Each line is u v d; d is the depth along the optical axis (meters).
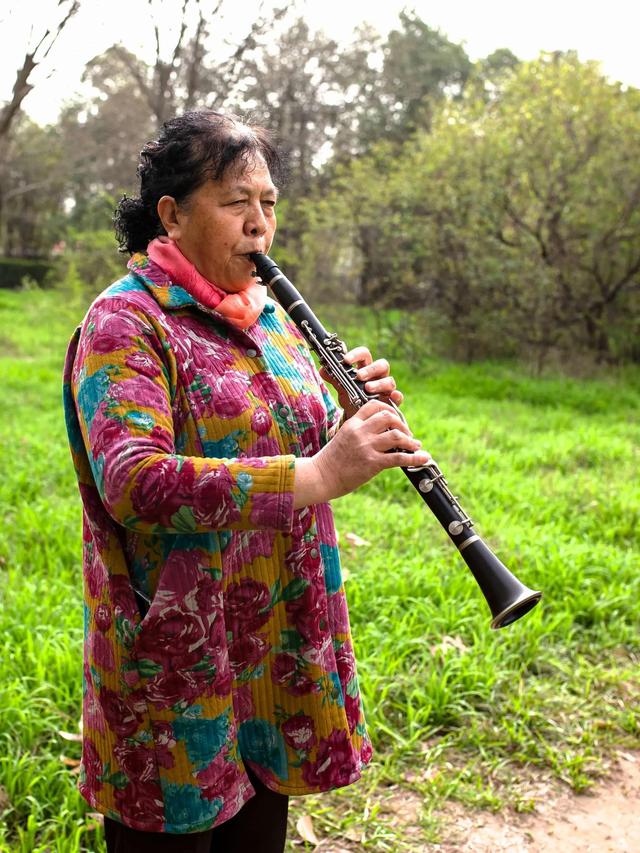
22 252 37.16
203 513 1.31
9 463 5.84
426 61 30.89
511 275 11.82
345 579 3.69
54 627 3.35
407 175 12.55
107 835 1.66
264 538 1.52
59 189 34.25
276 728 1.58
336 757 1.59
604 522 5.01
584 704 3.10
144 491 1.29
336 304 14.67
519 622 3.52
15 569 3.99
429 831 2.44
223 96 13.77
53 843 2.26
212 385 1.46
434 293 12.69
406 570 3.93
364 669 3.09
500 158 11.69
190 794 1.47
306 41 21.59
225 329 1.52
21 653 3.11
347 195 13.08
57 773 2.51
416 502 5.37
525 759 2.79
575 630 3.60
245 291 1.58
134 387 1.36
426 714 2.90
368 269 13.71
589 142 11.56
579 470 6.16
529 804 2.57
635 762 2.83
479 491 5.51
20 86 10.15
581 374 11.55
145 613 1.47
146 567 1.47
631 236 11.67
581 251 11.91
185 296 1.48
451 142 12.19
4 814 2.36
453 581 3.85
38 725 2.70
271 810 1.65
